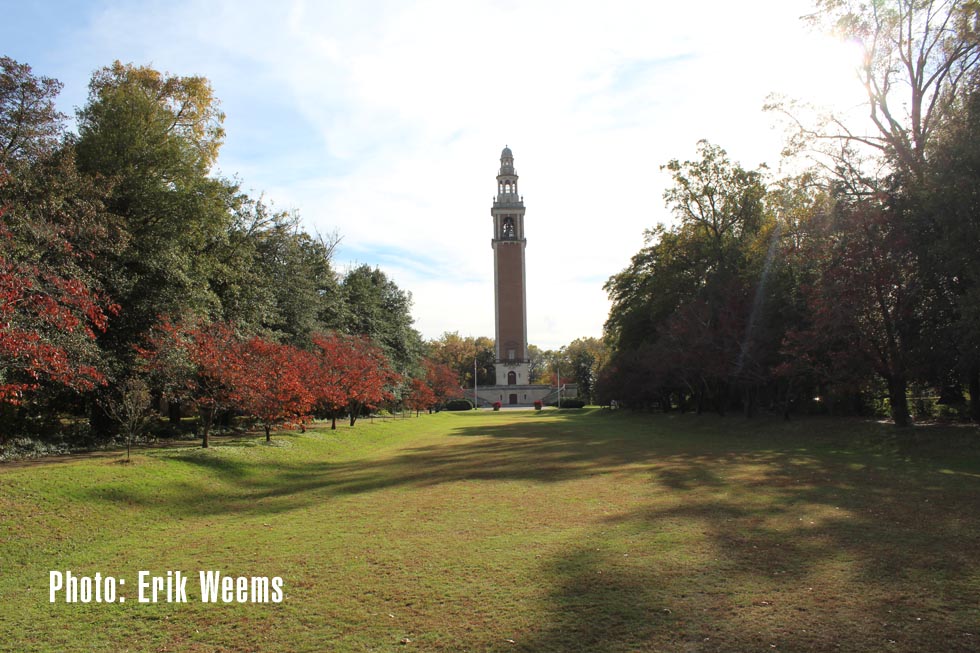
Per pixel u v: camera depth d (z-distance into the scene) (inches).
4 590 302.5
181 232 899.4
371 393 1290.6
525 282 4170.8
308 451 885.8
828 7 915.4
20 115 711.7
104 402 828.0
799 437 961.5
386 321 2102.6
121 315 809.5
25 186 670.5
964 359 735.7
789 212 1139.9
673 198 1398.9
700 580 279.6
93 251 740.0
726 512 421.1
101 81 1024.9
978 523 371.9
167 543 390.0
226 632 240.4
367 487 602.2
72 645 232.2
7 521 398.0
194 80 1099.3
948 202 660.7
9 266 471.2
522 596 268.1
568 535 372.2
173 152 916.6
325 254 1640.0
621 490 527.8
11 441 727.7
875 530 360.2
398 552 346.6
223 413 1136.2
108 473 536.1
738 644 212.5
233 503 537.0
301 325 1317.7
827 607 242.7
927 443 735.1
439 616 248.5
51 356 521.7
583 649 213.3
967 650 202.5
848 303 802.2
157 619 256.8
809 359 890.7
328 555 344.8
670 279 1486.2
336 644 225.1
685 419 1535.4
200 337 784.9
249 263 1146.7
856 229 798.5
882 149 904.9
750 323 1177.4
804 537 348.5
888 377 853.2
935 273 741.3
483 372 5044.3
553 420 2032.5
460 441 1173.7
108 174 847.7
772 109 1010.7
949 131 728.3
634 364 1804.9
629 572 294.8
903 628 220.8
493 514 443.2
